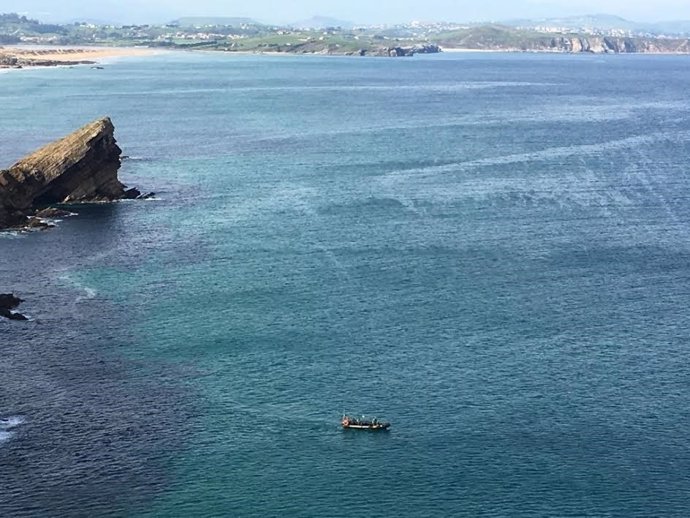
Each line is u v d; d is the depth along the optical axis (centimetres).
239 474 8000
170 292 12088
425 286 12375
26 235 14750
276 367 9888
